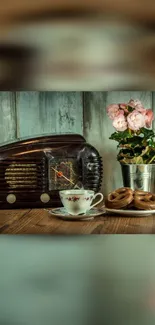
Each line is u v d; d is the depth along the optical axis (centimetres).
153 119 137
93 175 122
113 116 126
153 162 127
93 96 139
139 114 124
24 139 121
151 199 114
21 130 139
